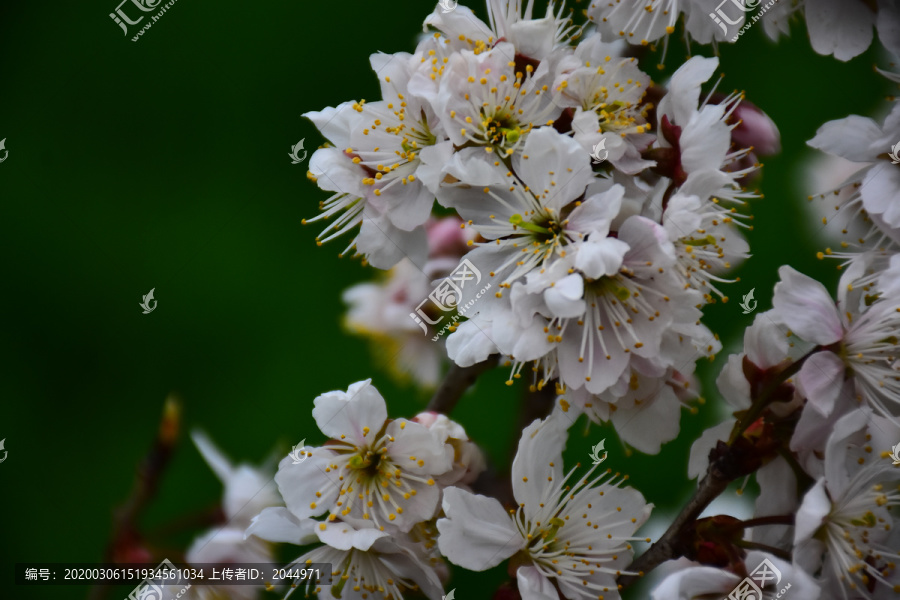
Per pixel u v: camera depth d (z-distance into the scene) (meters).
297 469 0.41
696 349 0.42
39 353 0.51
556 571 0.41
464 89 0.41
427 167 0.41
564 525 0.41
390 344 0.47
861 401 0.42
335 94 0.51
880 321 0.41
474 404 0.49
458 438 0.42
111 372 0.51
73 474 0.50
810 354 0.42
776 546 0.41
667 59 0.47
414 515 0.41
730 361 0.42
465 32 0.42
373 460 0.41
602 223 0.41
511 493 0.42
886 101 0.46
